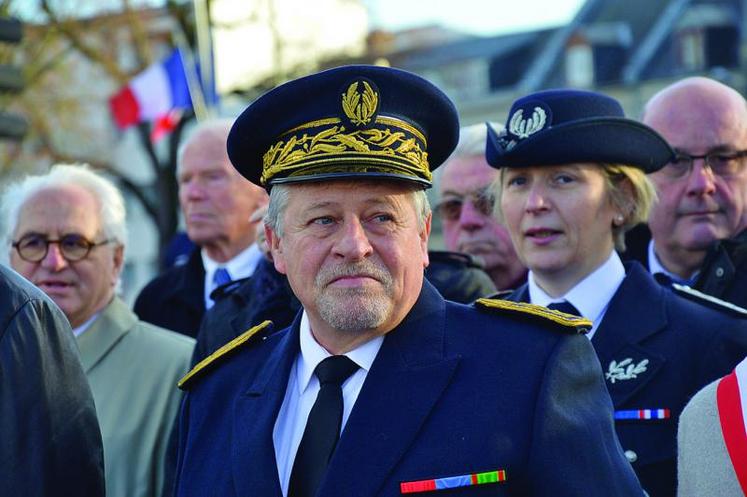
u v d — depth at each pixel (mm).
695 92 4500
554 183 3742
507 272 4797
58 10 19984
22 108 20172
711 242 4445
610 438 2643
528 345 2730
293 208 2768
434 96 2809
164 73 12258
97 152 21906
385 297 2711
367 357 2814
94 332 4508
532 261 3766
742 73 37938
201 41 12414
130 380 4406
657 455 3389
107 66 20484
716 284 4234
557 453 2555
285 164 2768
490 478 2562
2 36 6852
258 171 2998
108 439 4246
